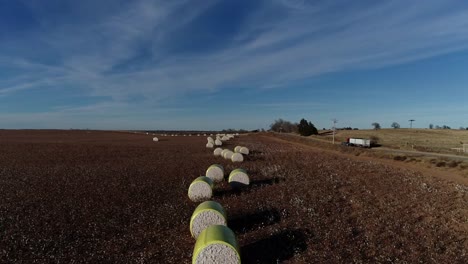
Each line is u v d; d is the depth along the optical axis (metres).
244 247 9.32
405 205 13.87
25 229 10.58
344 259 8.52
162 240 9.91
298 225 10.95
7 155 32.44
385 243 9.71
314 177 20.11
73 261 8.35
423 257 8.84
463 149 42.84
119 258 8.60
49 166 24.48
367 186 17.52
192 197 14.27
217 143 46.28
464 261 8.68
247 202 13.84
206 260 7.80
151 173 21.05
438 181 19.78
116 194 15.23
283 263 8.34
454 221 11.98
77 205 13.34
